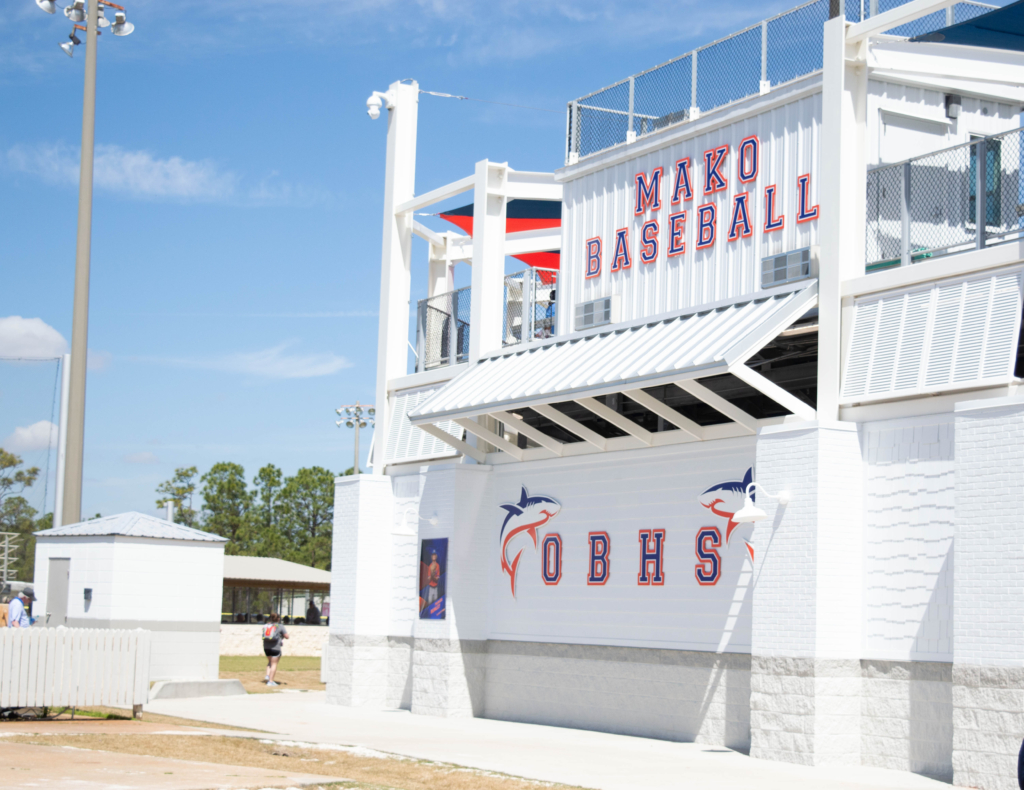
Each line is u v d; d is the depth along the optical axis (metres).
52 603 27.66
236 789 10.75
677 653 17.22
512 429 21.69
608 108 20.39
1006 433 12.92
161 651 26.50
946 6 14.54
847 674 14.53
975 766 12.67
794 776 13.30
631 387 16.41
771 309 15.82
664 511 17.80
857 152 15.79
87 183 25.88
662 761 14.48
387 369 24.16
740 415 16.30
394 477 23.44
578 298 20.50
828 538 14.62
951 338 13.99
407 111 24.70
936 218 15.33
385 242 24.56
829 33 15.89
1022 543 12.60
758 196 17.44
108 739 15.05
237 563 62.19
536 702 19.64
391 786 12.12
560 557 19.61
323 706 22.52
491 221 22.17
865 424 15.04
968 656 12.95
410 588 22.53
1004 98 17.42
